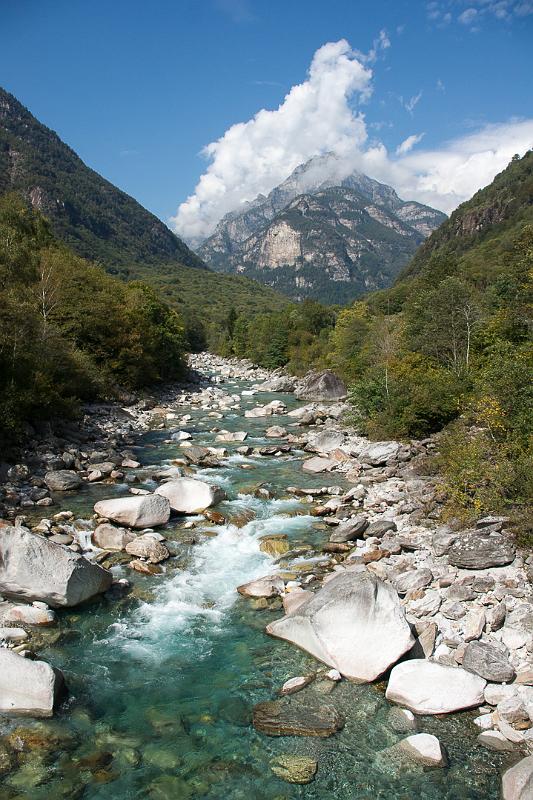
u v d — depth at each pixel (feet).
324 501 68.44
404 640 33.96
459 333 133.69
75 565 41.39
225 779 26.32
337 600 36.32
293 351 288.92
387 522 55.72
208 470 83.82
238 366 326.85
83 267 173.27
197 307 654.12
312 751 28.07
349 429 117.08
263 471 83.61
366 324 218.79
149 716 30.45
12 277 127.85
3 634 36.55
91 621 39.86
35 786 25.45
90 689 32.60
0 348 93.50
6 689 30.48
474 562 43.19
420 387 104.42
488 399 65.41
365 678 33.47
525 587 39.27
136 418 129.70
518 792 24.32
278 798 25.26
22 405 87.92
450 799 25.08
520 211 529.04
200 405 162.40
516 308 109.19
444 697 30.86
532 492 49.47
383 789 25.73
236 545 53.83
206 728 29.60
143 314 186.29
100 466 80.64
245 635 38.75
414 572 43.32
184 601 43.11
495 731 28.78
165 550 50.67
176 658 35.94
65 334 147.84
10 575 40.93
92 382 135.95
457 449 68.44
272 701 31.78
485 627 36.14
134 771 26.61
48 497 65.62
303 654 36.52
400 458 85.40
